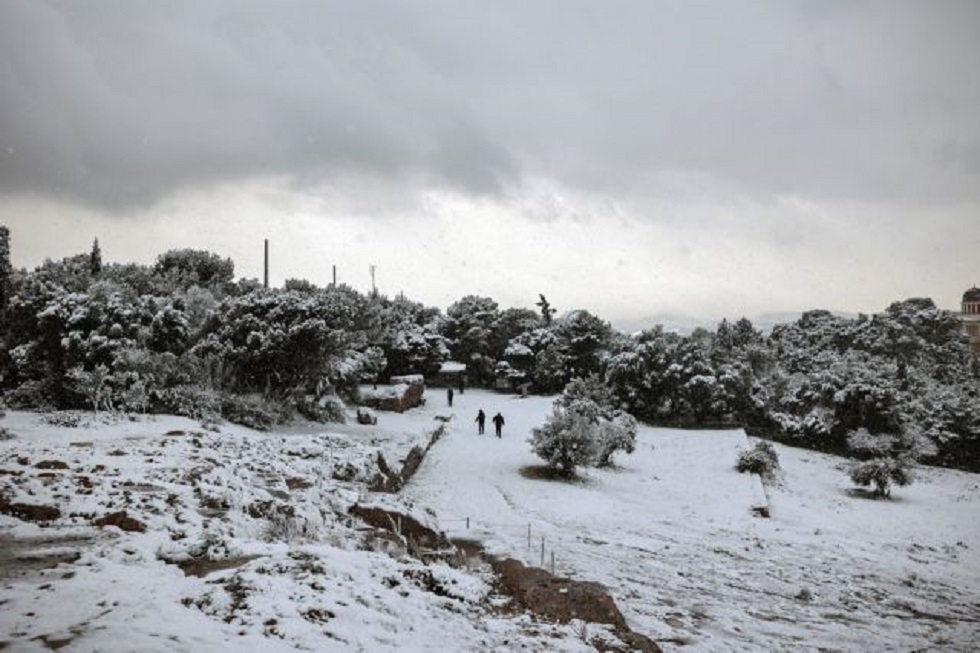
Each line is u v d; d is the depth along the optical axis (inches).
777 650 354.0
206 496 402.9
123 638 185.2
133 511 339.9
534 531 708.7
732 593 506.9
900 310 3499.0
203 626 201.9
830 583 590.2
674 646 334.3
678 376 1908.2
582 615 300.4
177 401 1040.8
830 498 1264.8
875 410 1828.2
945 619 497.0
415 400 1835.6
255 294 1337.4
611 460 1312.7
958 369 3090.6
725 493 1130.0
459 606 278.8
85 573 242.5
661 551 667.4
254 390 1284.4
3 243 1462.8
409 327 2336.4
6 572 242.2
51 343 1138.7
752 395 2023.9
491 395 2262.6
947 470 1857.8
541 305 2945.4
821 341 3353.8
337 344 1327.5
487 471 1101.7
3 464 458.3
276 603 226.7
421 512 508.1
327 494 499.2
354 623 227.8
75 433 781.3
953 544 931.3
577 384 1788.9
